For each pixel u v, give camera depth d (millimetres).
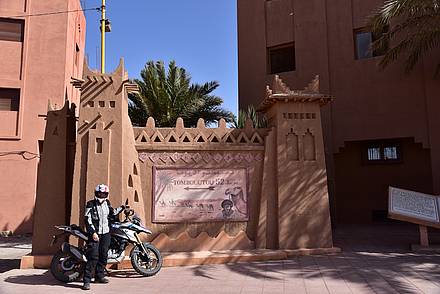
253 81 16516
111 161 8156
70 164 8781
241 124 13086
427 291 5852
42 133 17266
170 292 6086
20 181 16734
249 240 8891
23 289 6359
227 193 8984
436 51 13672
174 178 8844
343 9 15375
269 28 16562
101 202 6910
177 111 18922
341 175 16594
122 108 8430
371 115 14422
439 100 13484
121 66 8539
